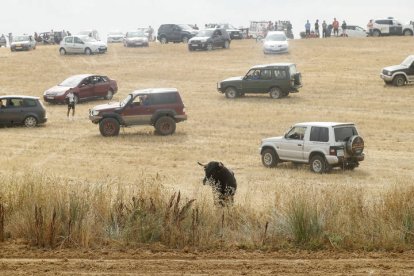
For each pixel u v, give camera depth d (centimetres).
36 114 7212
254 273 1636
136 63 11856
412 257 1828
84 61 12144
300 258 1823
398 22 14438
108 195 2317
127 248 1930
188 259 1806
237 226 2159
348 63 11088
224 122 7275
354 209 2206
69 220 1962
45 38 16538
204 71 10894
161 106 6706
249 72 8769
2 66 11644
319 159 5012
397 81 9194
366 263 1748
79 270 1661
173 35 14662
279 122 7219
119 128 6700
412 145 6072
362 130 6762
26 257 1820
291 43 13812
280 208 2219
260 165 5325
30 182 2347
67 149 5975
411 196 2230
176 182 4419
